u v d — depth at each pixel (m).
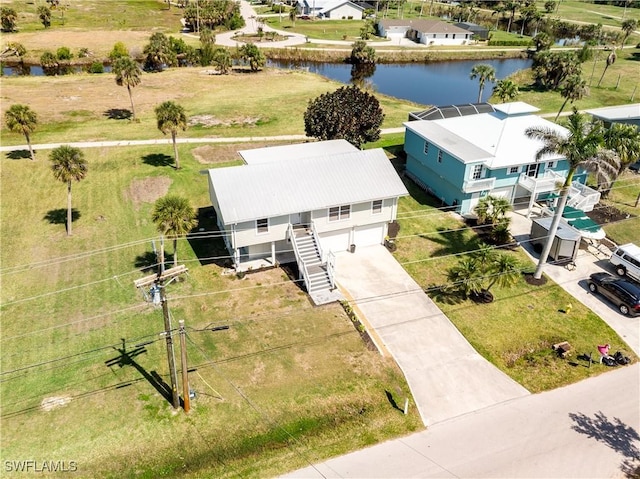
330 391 23.67
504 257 29.98
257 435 21.48
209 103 66.25
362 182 33.19
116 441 20.98
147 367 24.80
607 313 29.53
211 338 26.64
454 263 33.62
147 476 19.80
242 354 25.66
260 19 127.44
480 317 28.95
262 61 84.25
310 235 32.06
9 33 100.19
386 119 61.69
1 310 28.50
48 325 27.44
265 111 63.12
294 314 28.58
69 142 51.34
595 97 73.25
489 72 68.88
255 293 30.22
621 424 22.38
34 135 52.91
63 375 24.25
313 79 81.62
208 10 117.25
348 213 32.84
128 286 30.62
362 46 96.19
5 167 44.91
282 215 30.39
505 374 25.17
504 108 45.47
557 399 23.70
